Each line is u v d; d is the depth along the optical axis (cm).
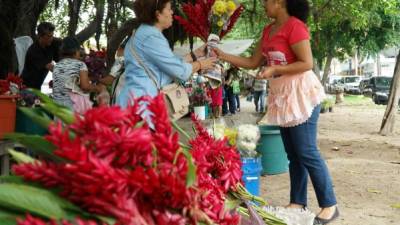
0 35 768
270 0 425
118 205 133
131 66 363
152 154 144
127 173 135
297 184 455
